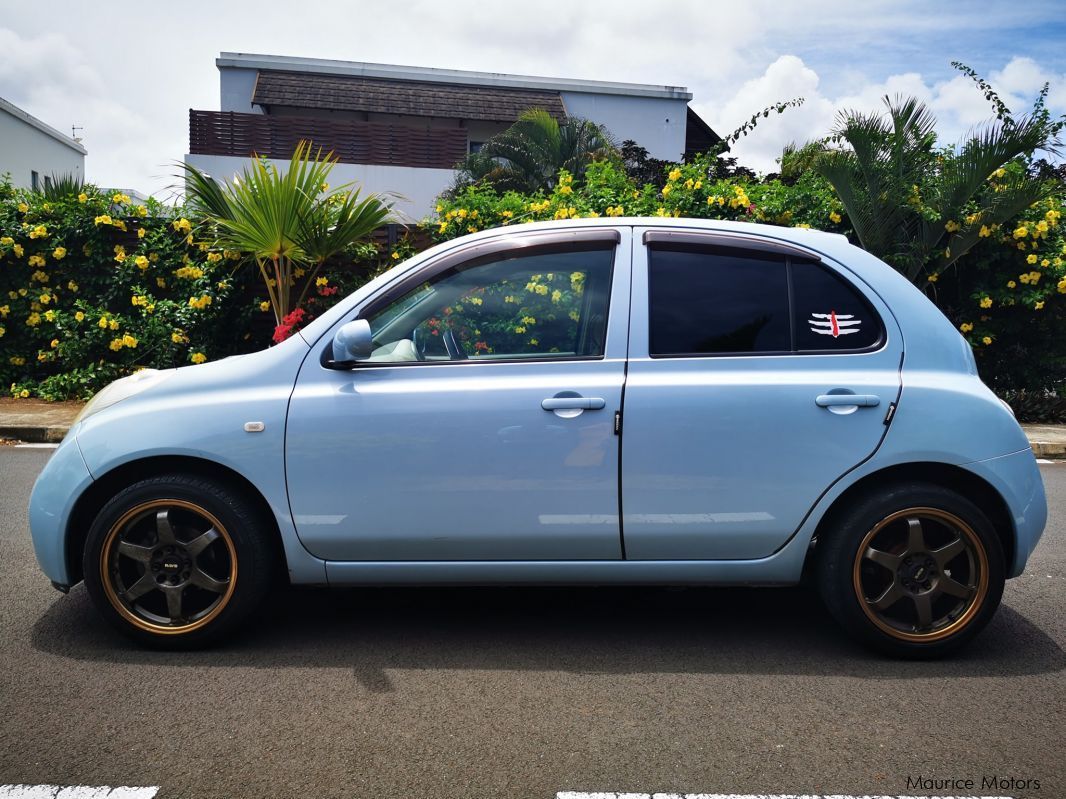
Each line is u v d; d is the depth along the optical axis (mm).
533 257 3744
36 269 11031
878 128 10078
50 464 3670
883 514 3502
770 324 3660
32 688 3246
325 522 3564
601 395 3525
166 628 3586
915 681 3373
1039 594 4539
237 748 2803
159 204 11078
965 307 11031
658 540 3562
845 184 10219
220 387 3629
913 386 3555
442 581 3637
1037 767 2719
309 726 2959
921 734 2932
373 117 21812
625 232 3766
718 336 3635
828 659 3584
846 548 3533
